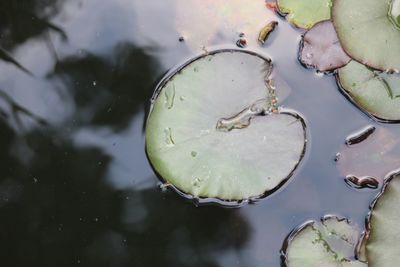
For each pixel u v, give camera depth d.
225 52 1.49
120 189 1.48
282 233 1.46
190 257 1.47
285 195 1.47
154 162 1.47
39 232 1.48
